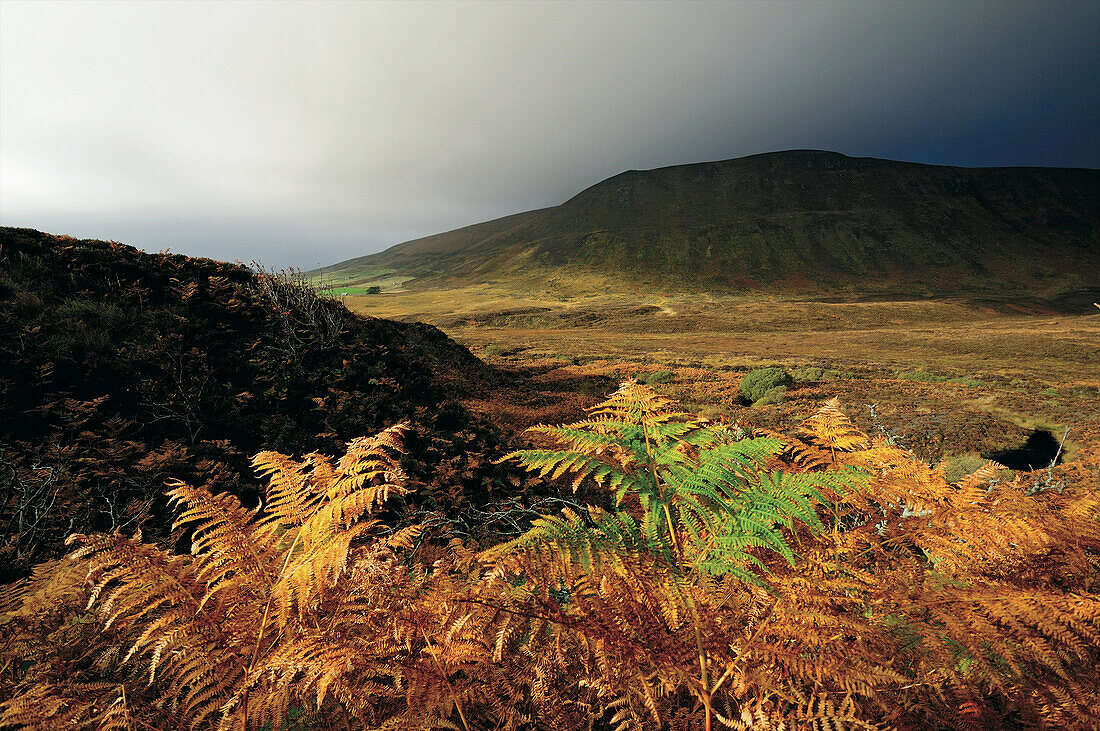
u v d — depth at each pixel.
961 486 1.94
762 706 1.48
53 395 7.53
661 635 1.57
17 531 5.16
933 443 18.19
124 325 10.23
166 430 8.09
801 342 80.75
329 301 16.23
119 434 7.41
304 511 1.83
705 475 1.65
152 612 2.21
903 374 41.72
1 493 5.48
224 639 1.66
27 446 6.37
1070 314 127.06
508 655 1.96
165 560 1.74
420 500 6.64
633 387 2.08
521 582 1.82
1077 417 21.73
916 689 1.59
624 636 1.54
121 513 5.70
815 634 1.44
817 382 36.41
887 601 1.65
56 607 2.46
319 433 9.23
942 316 120.50
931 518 1.84
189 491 1.87
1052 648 1.56
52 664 2.11
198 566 1.73
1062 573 1.71
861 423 20.03
